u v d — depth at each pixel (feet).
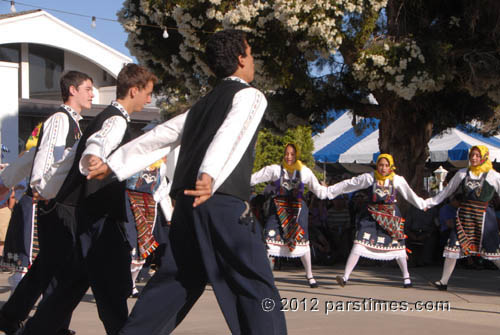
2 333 12.78
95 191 10.37
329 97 33.01
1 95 49.98
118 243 10.52
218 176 7.73
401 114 32.45
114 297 10.44
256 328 7.97
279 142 85.05
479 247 22.03
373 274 28.22
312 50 28.55
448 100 33.83
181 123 8.69
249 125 8.09
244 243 8.04
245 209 8.17
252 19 27.68
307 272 23.22
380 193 22.86
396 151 32.96
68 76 12.45
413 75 27.32
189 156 8.36
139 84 11.18
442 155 41.32
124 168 8.56
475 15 27.32
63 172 10.60
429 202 22.97
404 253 23.03
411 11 29.27
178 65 32.91
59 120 11.94
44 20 57.47
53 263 10.89
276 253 22.95
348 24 27.53
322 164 54.80
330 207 36.52
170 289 8.32
